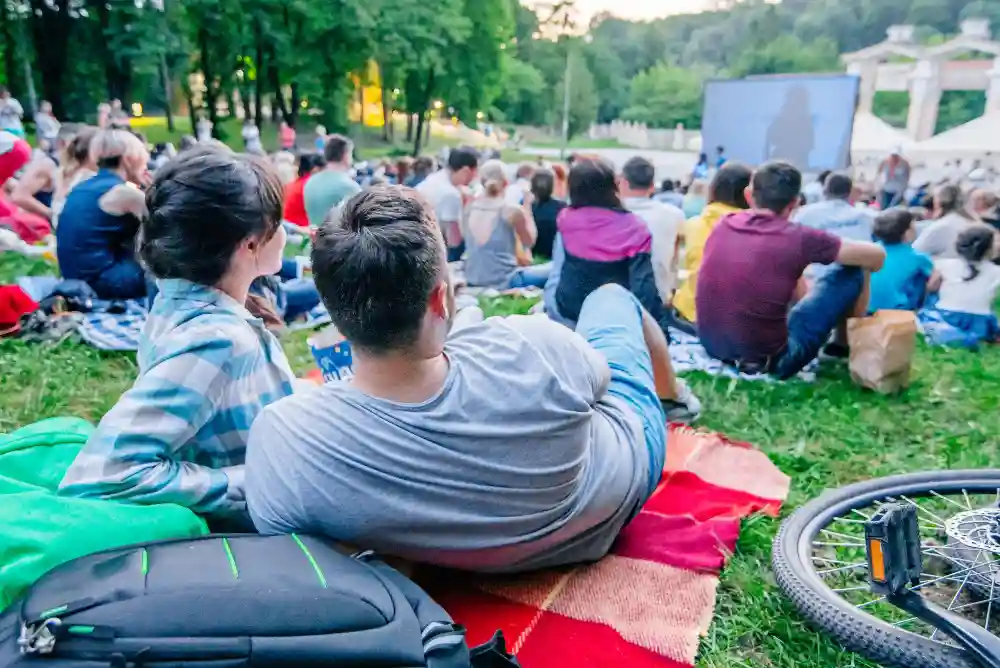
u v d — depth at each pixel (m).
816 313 4.04
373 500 1.67
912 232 5.63
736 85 24.16
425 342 1.64
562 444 1.81
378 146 41.25
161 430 1.74
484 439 1.71
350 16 27.98
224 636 1.20
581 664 1.87
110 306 4.64
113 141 4.56
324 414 1.68
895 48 37.09
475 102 37.91
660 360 3.14
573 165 4.19
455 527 1.76
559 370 1.86
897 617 2.08
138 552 1.39
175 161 1.86
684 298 5.00
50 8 26.92
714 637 2.01
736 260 4.04
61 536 1.47
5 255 6.47
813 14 79.81
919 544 1.78
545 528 1.91
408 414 1.67
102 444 1.71
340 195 6.30
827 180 5.61
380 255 1.54
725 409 3.69
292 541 1.52
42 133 16.77
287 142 25.27
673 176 33.69
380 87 38.75
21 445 1.87
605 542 2.23
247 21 27.48
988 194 7.38
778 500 2.76
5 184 7.42
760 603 2.14
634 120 71.06
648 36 89.75
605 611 2.07
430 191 6.88
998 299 6.98
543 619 2.03
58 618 1.14
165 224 1.83
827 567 2.31
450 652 1.35
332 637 1.25
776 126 23.78
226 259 1.87
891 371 3.90
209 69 29.48
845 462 3.17
